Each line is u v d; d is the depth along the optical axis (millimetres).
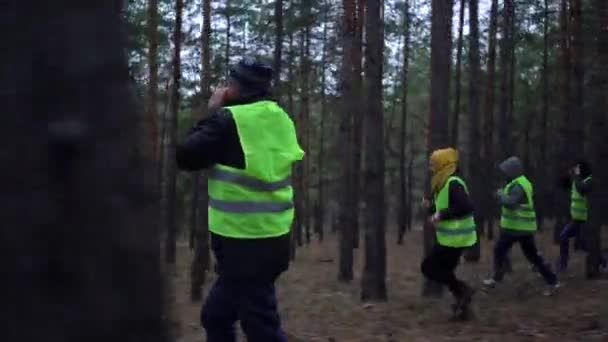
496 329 7770
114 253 1562
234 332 4652
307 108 28172
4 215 1469
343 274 15281
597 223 11398
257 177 4234
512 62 24703
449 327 7992
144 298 1621
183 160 4230
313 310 9898
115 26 1650
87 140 1541
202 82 13000
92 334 1521
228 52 20859
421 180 48125
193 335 7824
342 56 15836
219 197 4281
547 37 22688
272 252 4305
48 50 1522
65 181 1513
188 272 17609
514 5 21453
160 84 20922
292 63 21562
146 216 1660
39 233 1482
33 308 1475
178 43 15492
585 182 12008
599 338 7105
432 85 11055
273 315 4398
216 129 4172
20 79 1500
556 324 7926
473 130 19453
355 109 15781
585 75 15750
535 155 34406
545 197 30312
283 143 4375
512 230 10586
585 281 11258
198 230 11742
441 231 8297
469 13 19156
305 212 32938
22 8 1509
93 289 1526
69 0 1553
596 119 11242
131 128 1662
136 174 1654
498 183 27484
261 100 4375
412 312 9180
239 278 4293
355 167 19891
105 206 1557
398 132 39688
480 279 12961
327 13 18500
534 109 30531
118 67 1645
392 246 27188
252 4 21625
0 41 1500
